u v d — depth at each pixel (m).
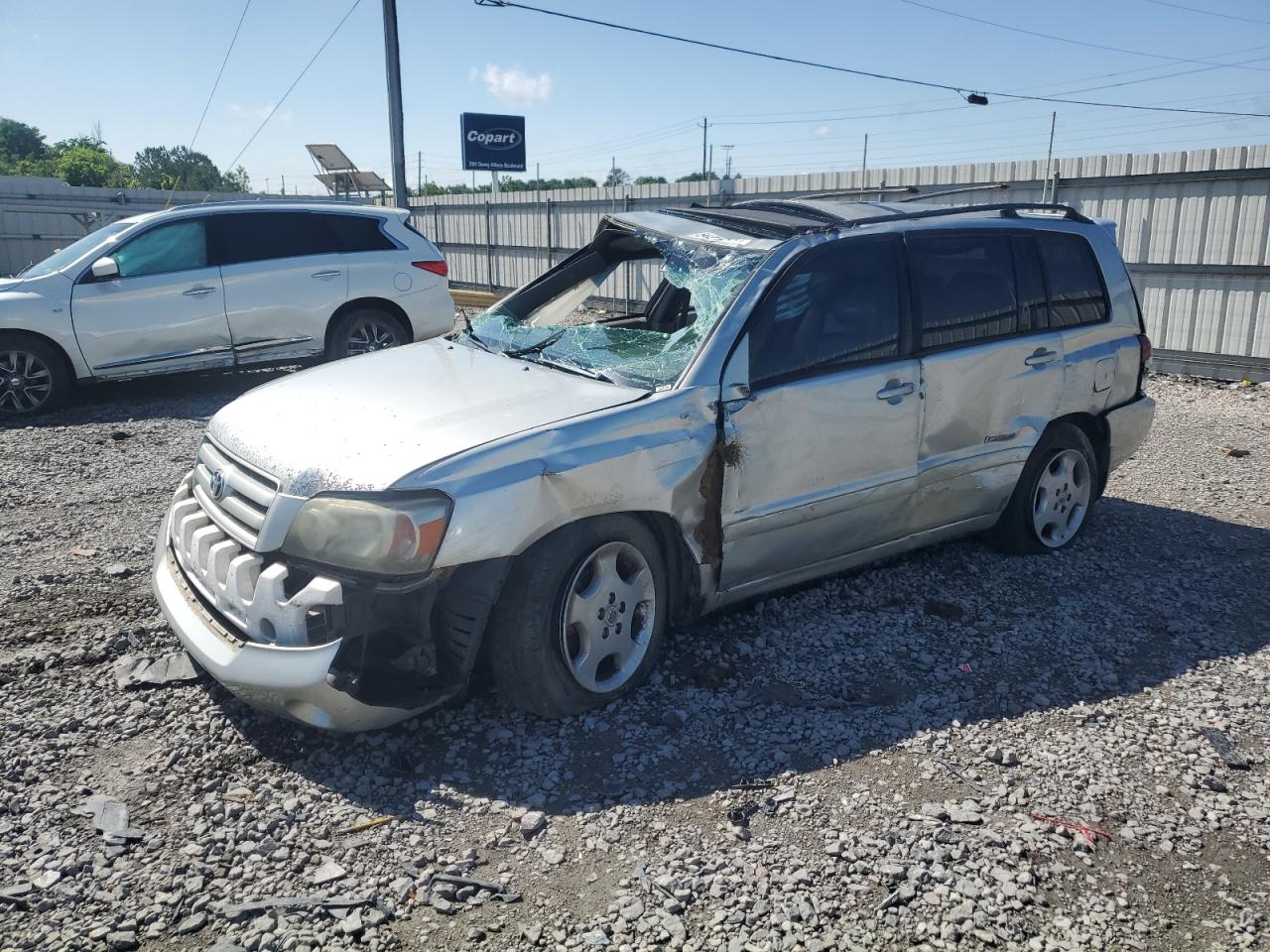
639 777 3.26
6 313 8.63
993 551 5.38
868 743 3.49
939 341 4.55
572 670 3.49
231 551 3.42
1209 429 8.67
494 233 21.77
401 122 17.67
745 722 3.62
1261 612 4.68
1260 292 10.55
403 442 3.36
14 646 4.12
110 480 6.77
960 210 4.86
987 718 3.68
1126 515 6.14
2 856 2.79
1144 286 11.58
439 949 2.49
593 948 2.51
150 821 2.98
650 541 3.71
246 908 2.60
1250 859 2.92
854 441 4.23
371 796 3.13
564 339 4.52
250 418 3.80
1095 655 4.21
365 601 3.12
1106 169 11.55
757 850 2.90
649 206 17.52
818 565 4.39
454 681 3.32
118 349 9.09
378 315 10.20
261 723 3.53
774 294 4.04
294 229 9.81
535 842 2.92
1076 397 5.16
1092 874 2.84
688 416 3.73
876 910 2.66
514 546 3.26
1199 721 3.68
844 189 14.45
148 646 4.13
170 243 9.31
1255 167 10.30
